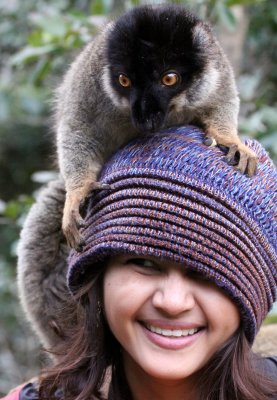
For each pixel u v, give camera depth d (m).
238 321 2.27
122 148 2.53
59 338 3.20
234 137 2.87
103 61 3.18
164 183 2.19
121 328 2.27
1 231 8.92
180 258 2.13
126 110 3.04
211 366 2.29
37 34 4.72
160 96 2.86
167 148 2.29
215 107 3.19
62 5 6.55
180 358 2.23
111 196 2.29
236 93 3.38
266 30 6.36
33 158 10.75
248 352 2.29
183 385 2.39
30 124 9.72
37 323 3.69
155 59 2.91
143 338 2.26
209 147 2.31
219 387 2.29
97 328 2.44
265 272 2.26
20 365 8.02
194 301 2.20
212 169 2.21
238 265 2.17
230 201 2.17
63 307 2.86
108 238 2.24
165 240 2.14
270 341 3.29
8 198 10.95
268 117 4.63
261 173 2.31
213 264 2.13
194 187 2.17
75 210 2.63
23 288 3.70
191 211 2.15
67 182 3.14
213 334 2.24
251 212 2.21
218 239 2.14
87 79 3.28
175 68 2.96
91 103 3.23
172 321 2.20
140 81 2.90
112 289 2.28
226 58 3.42
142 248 2.16
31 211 3.74
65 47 4.73
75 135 3.25
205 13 4.74
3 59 7.71
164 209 2.16
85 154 3.21
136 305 2.22
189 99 3.05
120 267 2.27
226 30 5.17
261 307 2.29
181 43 2.96
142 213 2.18
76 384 2.45
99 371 2.44
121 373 2.52
